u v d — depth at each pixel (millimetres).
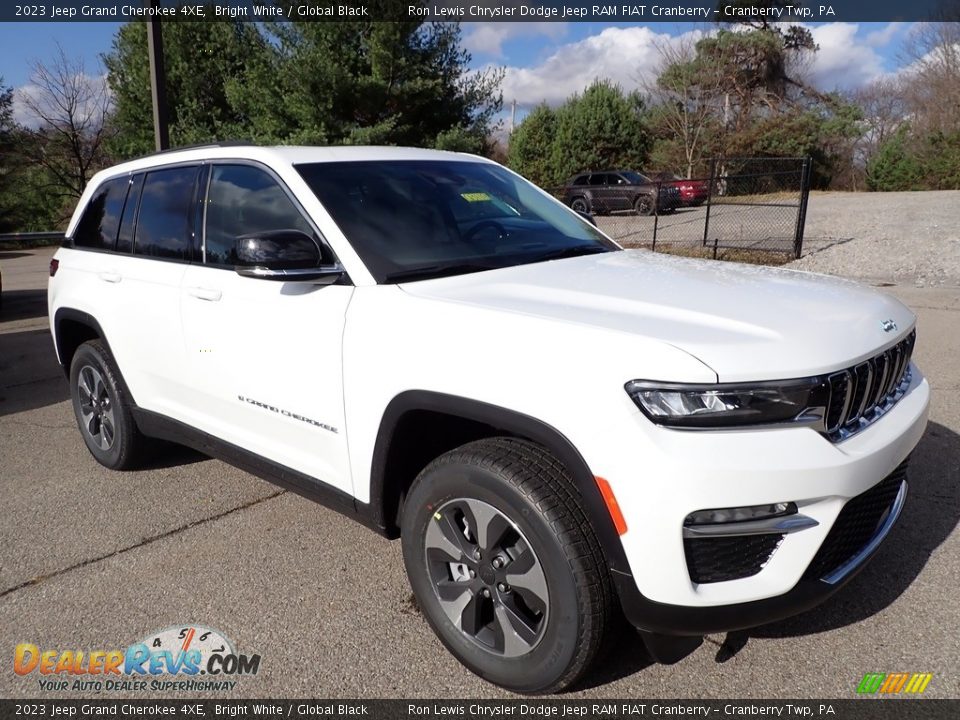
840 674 2594
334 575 3330
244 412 3363
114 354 4164
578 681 2453
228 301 3311
